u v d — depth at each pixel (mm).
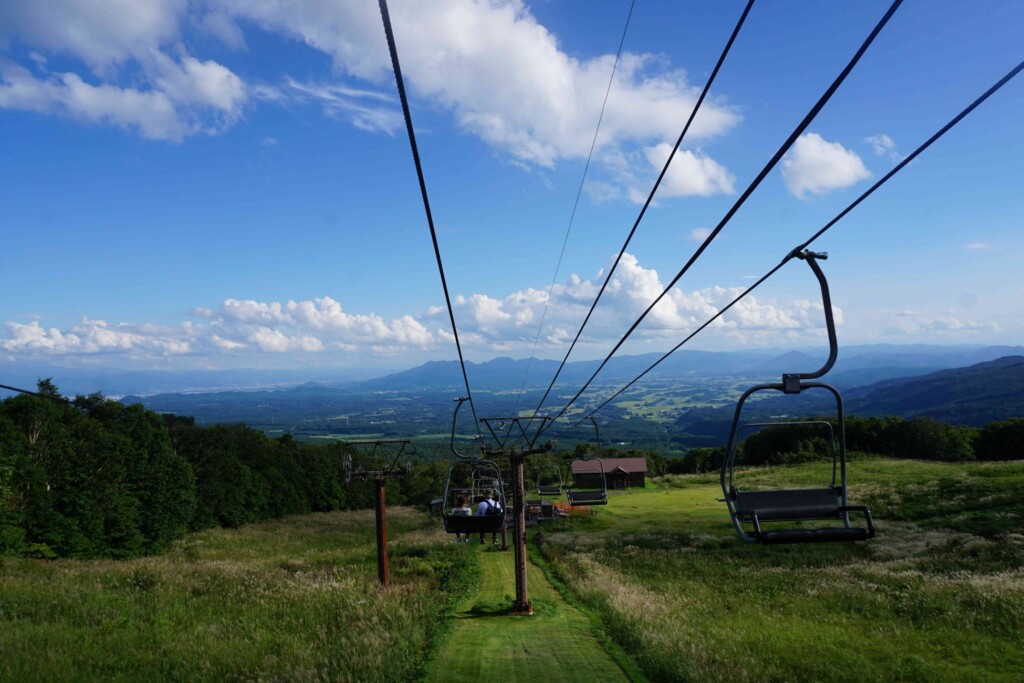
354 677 15602
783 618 24047
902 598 26297
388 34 5227
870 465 84062
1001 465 68562
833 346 7164
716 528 54031
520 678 16453
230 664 17266
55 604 23812
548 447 23672
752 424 7793
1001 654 18672
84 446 55281
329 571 36031
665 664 16734
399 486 107938
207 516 76188
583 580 30625
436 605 25750
